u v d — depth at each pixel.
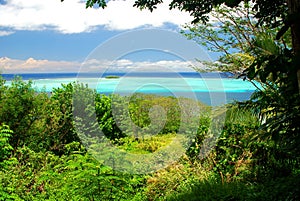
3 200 6.13
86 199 5.95
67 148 8.58
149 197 6.77
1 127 7.75
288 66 4.02
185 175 7.24
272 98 5.66
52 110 8.95
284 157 6.86
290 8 3.51
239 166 7.30
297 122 4.53
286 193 5.24
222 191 6.29
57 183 6.56
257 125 7.83
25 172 6.93
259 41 5.50
